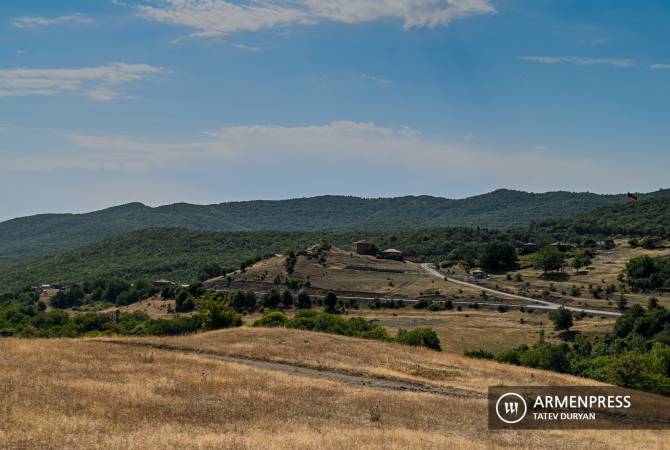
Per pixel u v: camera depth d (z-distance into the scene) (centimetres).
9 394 3122
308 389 3938
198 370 4247
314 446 2580
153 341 5659
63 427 2603
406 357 5631
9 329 12950
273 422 3050
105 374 3897
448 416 3575
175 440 2519
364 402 3703
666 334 10631
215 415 3089
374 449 2606
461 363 5612
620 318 12131
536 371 5644
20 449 2300
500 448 2888
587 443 3216
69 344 5181
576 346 11062
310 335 6319
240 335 6138
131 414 2939
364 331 10169
